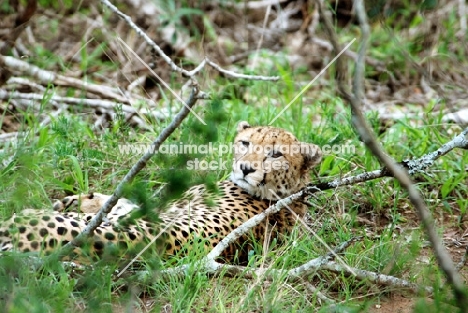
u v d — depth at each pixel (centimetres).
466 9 1686
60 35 1606
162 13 1630
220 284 823
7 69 1330
